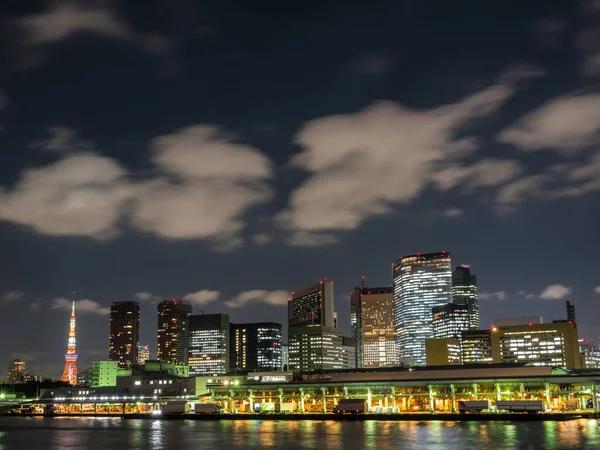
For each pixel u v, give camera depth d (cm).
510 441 18750
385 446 18212
